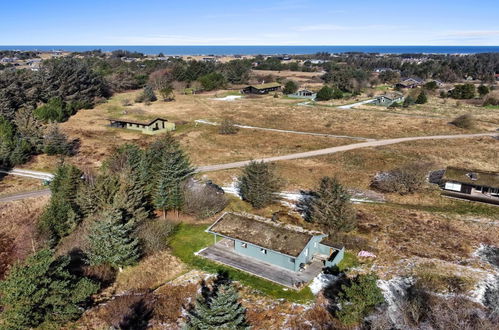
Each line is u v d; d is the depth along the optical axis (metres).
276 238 31.33
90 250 30.75
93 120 83.94
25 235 36.94
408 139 70.56
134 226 34.09
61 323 24.39
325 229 37.78
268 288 28.94
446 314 24.28
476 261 33.16
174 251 34.34
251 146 66.25
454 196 46.78
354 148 64.75
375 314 25.11
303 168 55.84
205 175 52.47
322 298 27.89
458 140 69.62
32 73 97.75
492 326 23.25
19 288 22.48
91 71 110.38
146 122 73.69
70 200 38.53
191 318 22.09
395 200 46.47
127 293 28.77
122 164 43.22
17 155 53.72
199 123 81.94
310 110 96.06
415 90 125.38
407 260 33.19
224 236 32.28
